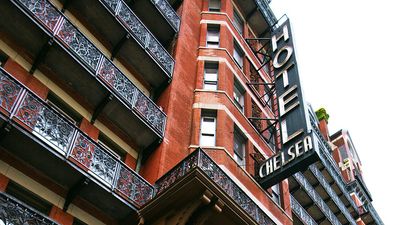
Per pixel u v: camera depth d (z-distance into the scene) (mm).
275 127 20594
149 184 13422
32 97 11320
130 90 15180
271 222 14828
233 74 20766
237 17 26984
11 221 9383
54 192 11797
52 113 11617
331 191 31828
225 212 12109
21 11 12602
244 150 18312
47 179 11828
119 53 17188
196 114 17531
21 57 13180
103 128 14641
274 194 19500
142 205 12633
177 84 17938
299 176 26500
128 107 14625
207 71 20250
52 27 13383
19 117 10805
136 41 16828
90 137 12594
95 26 16766
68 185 12070
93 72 14031
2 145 11031
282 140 16953
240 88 21094
